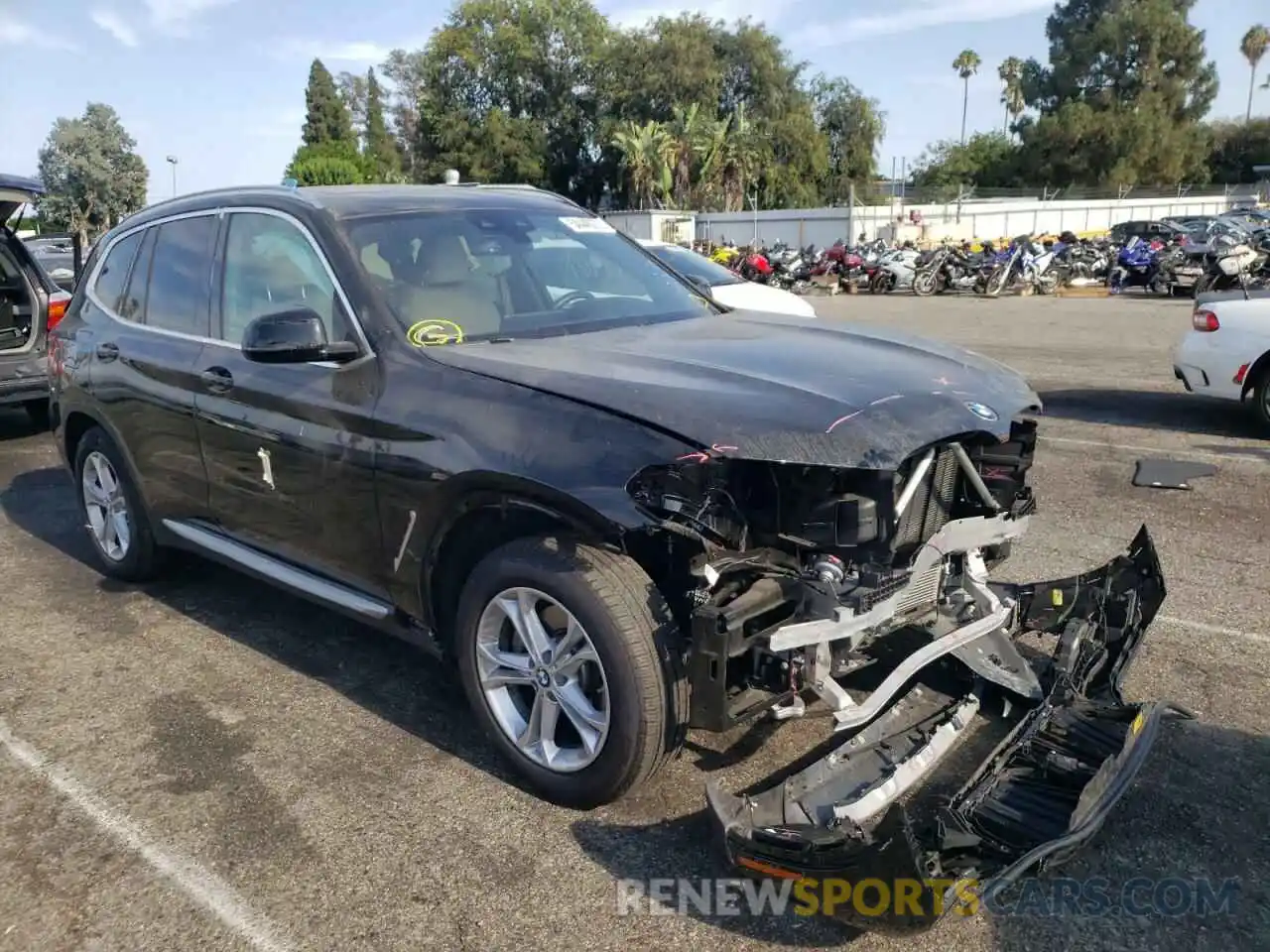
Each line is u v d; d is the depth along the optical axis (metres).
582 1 57.75
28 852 2.99
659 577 3.02
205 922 2.69
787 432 2.70
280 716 3.77
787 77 56.56
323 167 67.06
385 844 2.99
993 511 3.27
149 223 4.79
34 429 9.20
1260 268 15.55
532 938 2.60
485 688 3.25
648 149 51.03
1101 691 3.29
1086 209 47.09
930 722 3.14
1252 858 2.87
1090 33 65.44
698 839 2.98
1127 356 12.09
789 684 2.80
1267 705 3.69
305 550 3.81
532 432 2.93
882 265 23.95
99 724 3.74
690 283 4.55
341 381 3.50
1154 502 6.18
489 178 58.09
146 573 5.05
